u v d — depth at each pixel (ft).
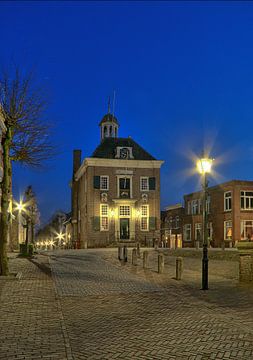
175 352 22.41
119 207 168.04
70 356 21.91
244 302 37.01
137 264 78.43
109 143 177.47
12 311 34.04
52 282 51.19
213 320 29.71
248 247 49.39
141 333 26.76
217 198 156.56
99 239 164.45
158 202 171.12
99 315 32.73
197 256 92.12
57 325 29.12
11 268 67.26
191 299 39.29
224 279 55.21
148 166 172.35
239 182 147.43
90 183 166.50
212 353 22.02
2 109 58.54
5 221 55.36
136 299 39.88
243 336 25.14
